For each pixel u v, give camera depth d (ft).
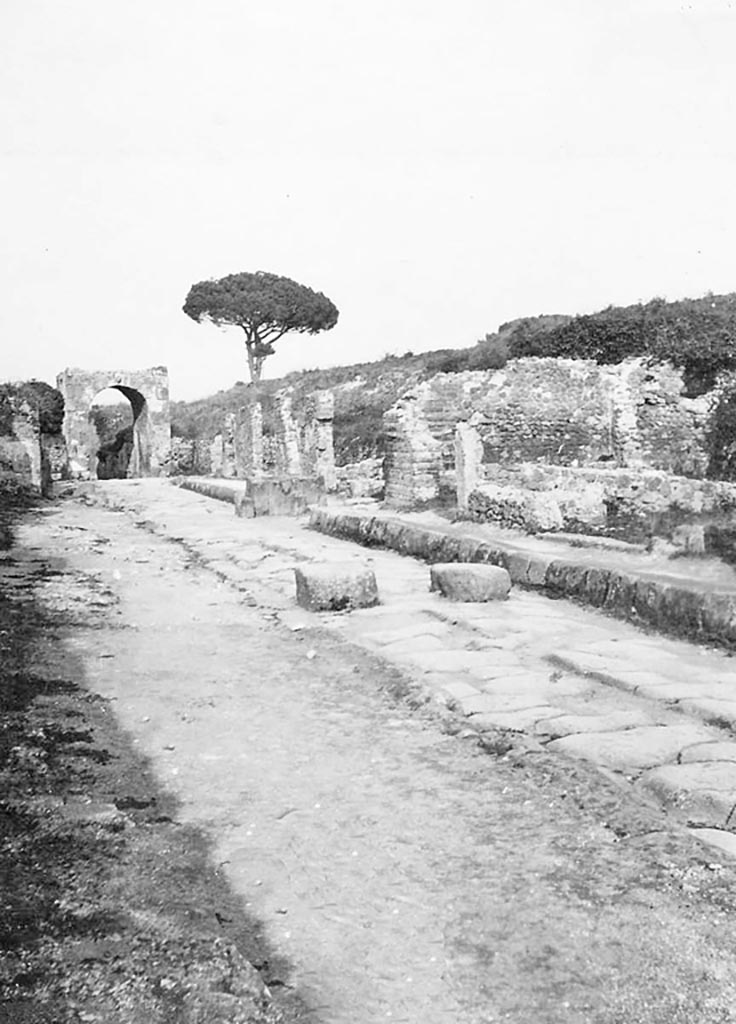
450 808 17.80
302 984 12.37
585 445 84.23
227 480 112.98
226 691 26.04
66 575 47.06
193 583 44.98
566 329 107.34
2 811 17.03
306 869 15.48
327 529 63.10
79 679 27.30
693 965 12.54
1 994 10.89
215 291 198.18
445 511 69.97
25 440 104.88
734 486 53.01
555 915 13.88
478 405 80.53
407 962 12.85
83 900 13.85
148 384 160.04
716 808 17.21
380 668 27.78
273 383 179.83
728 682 25.18
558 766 19.38
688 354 87.20
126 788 18.90
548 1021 11.51
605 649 29.22
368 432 122.42
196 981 11.44
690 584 32.32
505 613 35.22
